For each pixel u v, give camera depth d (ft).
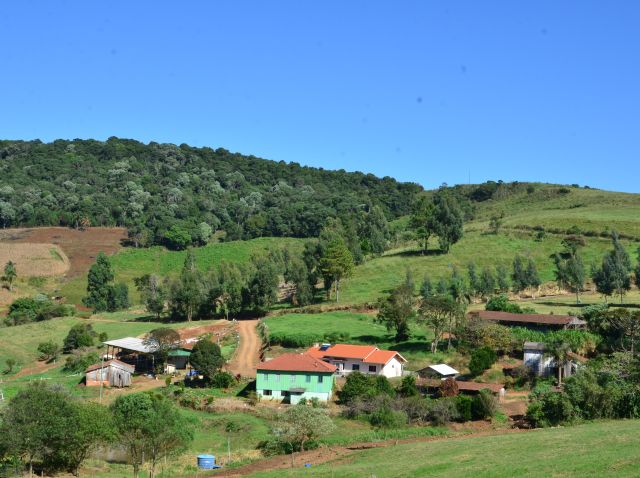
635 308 377.09
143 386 308.40
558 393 231.30
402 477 150.71
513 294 455.22
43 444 169.78
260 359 345.51
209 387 300.81
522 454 158.81
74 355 357.61
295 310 447.01
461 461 159.22
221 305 467.52
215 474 188.85
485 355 295.07
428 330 360.89
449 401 243.60
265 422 247.91
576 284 422.82
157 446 171.01
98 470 189.88
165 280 519.19
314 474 164.96
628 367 246.88
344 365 306.55
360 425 239.71
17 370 355.36
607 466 136.05
